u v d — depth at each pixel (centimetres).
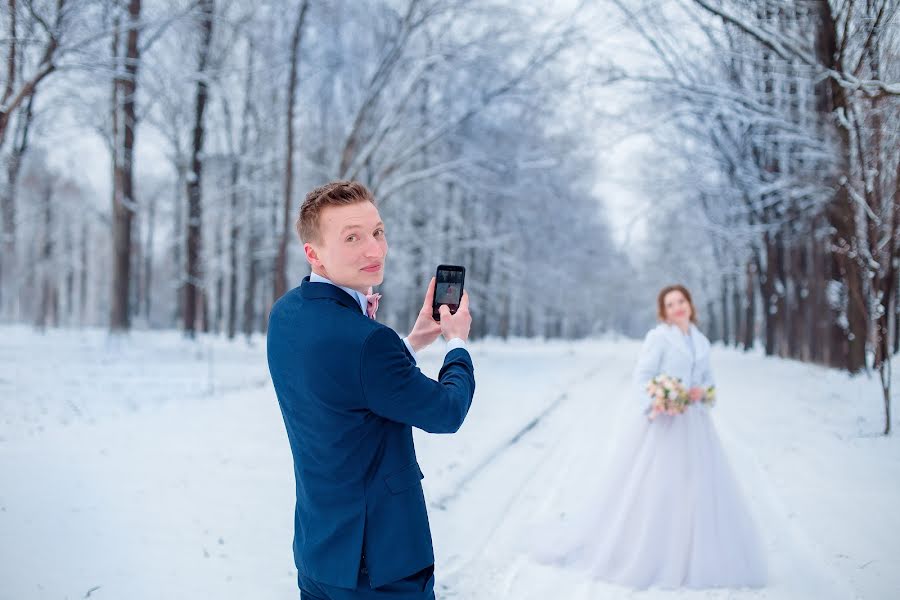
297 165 2448
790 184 1527
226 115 2773
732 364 2267
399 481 180
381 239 194
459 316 208
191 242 2466
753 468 650
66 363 1567
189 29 1686
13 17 1091
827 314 1795
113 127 1923
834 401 1102
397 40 2052
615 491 427
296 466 188
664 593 378
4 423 805
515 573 405
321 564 177
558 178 2381
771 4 1010
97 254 5662
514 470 670
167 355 1909
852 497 546
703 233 3159
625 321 7519
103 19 1278
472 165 2255
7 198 2050
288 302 192
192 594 350
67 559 392
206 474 590
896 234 887
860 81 820
